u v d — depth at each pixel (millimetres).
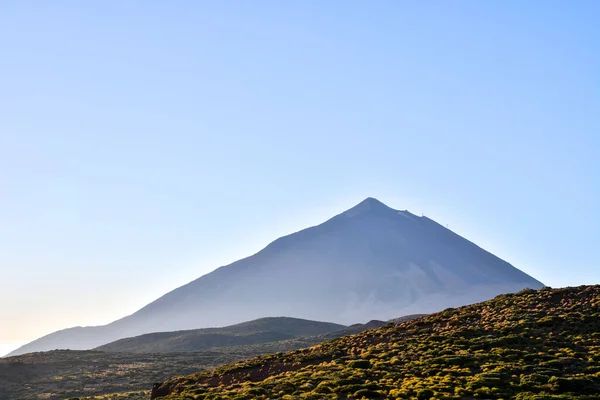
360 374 61156
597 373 55281
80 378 131000
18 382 128375
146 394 99875
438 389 53375
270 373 70562
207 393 62281
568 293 82312
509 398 50906
